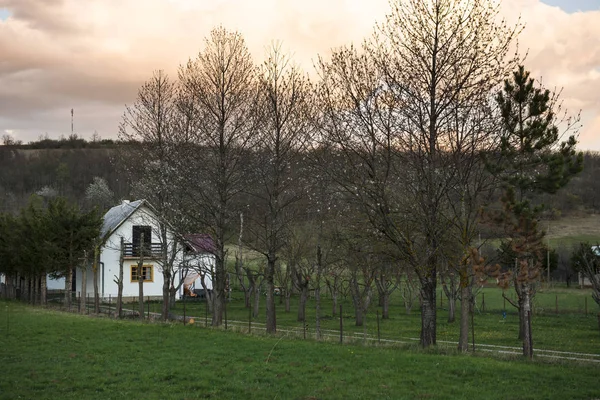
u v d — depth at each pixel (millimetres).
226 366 20016
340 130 25844
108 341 25141
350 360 21078
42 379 17953
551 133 25594
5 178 131250
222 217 32750
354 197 26062
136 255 62188
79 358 21344
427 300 25734
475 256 22703
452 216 25703
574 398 16000
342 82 25984
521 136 25562
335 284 47812
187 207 33906
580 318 49375
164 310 39562
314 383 17641
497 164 24297
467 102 24000
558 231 93875
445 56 24391
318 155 27141
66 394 16328
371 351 23094
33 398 15867
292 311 55906
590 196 101375
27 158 145875
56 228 48219
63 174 130750
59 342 24906
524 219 23344
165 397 16078
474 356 22688
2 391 16531
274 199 30672
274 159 30500
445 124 24234
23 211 55000
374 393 16438
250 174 31688
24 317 34688
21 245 50812
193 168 32812
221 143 32000
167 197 37250
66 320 32906
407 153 25125
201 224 34938
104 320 33656
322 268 35781
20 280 64625
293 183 30547
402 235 24812
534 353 30625
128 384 17500
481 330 41844
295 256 42344
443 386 17266
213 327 31922
